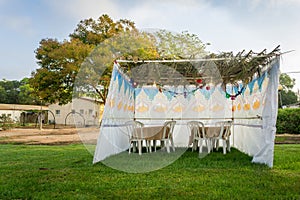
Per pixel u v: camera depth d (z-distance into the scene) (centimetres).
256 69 670
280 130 1512
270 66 591
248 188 394
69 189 397
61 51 1809
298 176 470
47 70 1942
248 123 751
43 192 381
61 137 1470
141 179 457
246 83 777
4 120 2189
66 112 3209
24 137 1473
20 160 669
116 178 465
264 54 580
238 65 688
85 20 1762
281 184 415
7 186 411
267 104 593
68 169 543
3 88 4925
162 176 479
